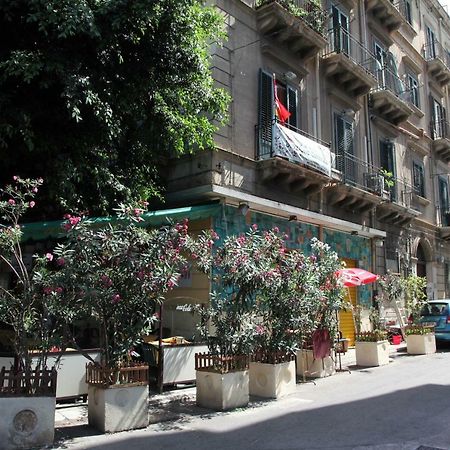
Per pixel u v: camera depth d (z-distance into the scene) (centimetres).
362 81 1766
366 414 730
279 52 1463
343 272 1230
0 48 791
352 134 1802
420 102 2442
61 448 581
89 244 647
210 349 816
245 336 813
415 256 2191
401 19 2161
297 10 1470
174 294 1187
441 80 2662
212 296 845
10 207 680
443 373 1126
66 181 816
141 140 1024
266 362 882
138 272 664
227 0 1315
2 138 744
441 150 2520
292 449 564
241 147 1291
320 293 962
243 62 1340
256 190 1305
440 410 748
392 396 862
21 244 944
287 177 1349
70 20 721
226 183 1217
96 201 930
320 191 1507
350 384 995
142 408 679
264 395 869
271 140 1341
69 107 741
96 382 680
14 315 635
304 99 1562
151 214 1018
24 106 778
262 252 867
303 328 946
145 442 606
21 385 598
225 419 716
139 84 911
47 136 828
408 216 2025
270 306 889
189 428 670
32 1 728
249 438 613
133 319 690
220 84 1257
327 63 1667
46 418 596
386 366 1255
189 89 1012
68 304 651
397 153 2120
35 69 722
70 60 790
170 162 1262
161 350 909
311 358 1082
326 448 564
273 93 1364
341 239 1681
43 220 945
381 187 1812
